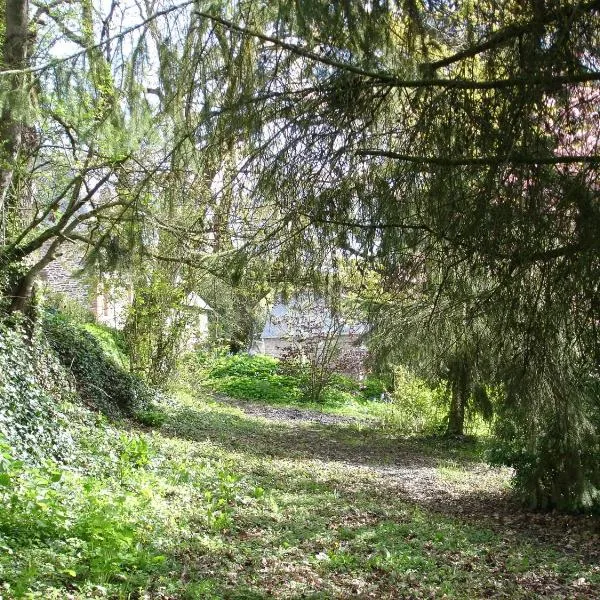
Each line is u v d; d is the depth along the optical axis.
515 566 7.04
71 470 7.83
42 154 10.02
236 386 25.91
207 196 4.82
